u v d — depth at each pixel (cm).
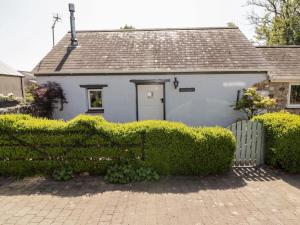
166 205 405
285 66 1147
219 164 543
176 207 398
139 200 423
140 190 466
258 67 1045
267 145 604
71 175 524
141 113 1118
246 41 1233
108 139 529
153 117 1118
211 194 451
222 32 1329
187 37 1291
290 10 2345
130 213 377
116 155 535
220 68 1046
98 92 1130
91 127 527
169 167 539
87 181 509
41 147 529
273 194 452
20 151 529
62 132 527
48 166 533
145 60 1113
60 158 534
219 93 1071
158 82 1077
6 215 370
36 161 532
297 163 555
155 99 1109
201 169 542
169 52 1163
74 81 1095
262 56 1154
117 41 1291
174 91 1081
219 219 361
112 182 501
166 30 1375
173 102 1088
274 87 1078
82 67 1089
